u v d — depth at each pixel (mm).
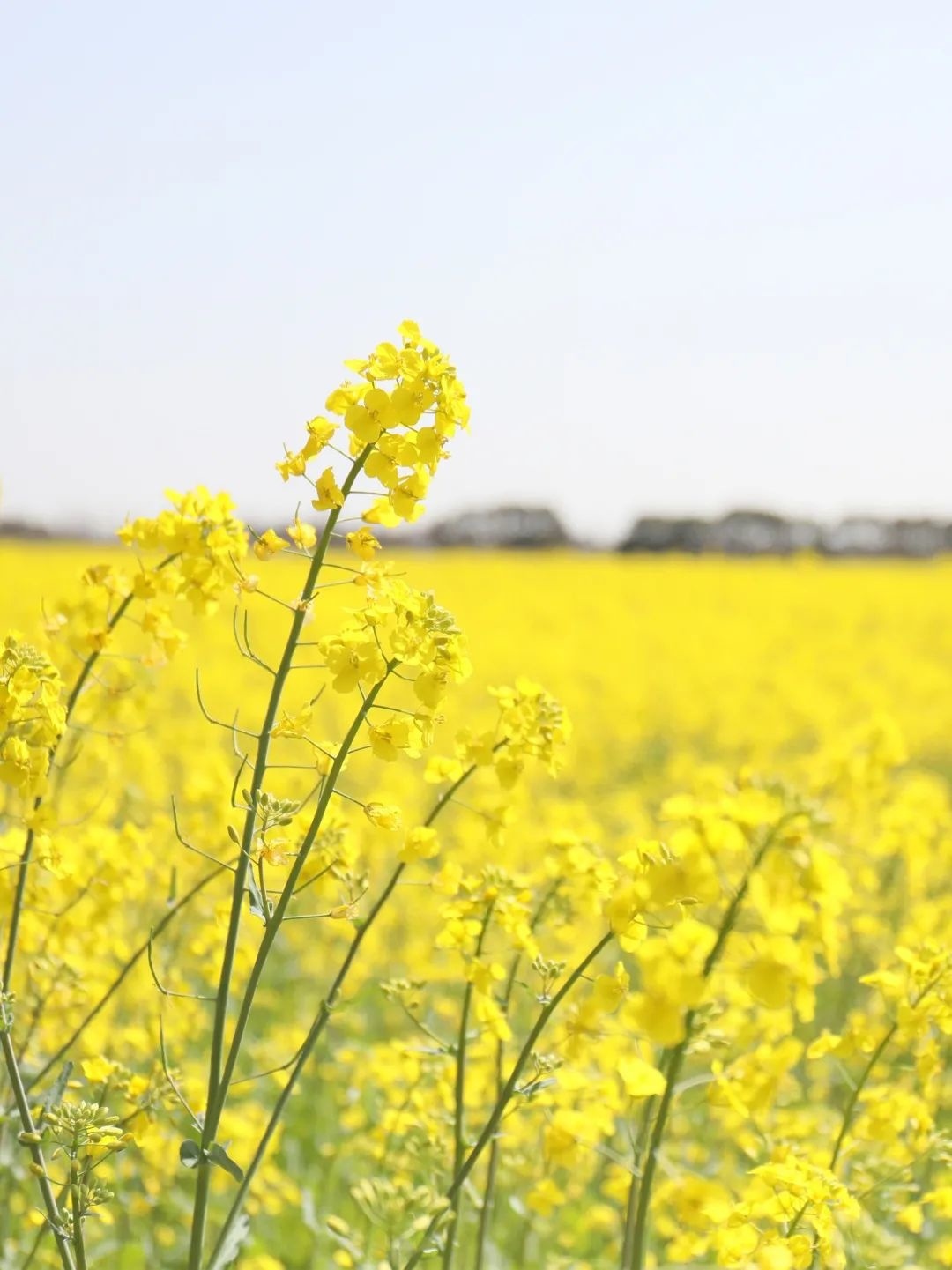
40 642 3793
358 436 2717
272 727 2742
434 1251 2867
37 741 2961
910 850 5387
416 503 2760
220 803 4762
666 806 1950
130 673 4066
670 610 26406
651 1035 1811
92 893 3904
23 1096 2756
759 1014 3988
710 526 53406
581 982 4254
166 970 4418
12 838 3191
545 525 54344
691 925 1844
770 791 1978
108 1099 3637
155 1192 4168
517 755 3129
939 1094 4414
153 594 3117
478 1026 3621
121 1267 4180
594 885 3451
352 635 2754
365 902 5426
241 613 17875
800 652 19312
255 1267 4184
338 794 2805
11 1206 4191
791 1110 4762
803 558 35938
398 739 2744
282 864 2691
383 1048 4332
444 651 2734
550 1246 4590
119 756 6199
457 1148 3279
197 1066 4562
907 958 3133
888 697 15594
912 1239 4340
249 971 4066
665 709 16047
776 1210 2670
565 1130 3104
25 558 26172
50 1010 3770
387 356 2766
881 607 27000
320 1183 4922
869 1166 3361
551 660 17781
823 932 2082
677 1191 2707
